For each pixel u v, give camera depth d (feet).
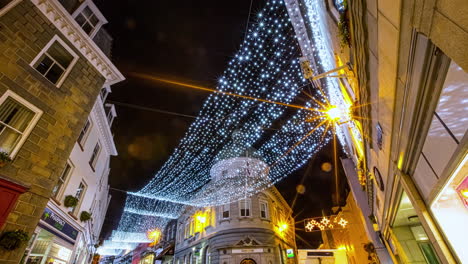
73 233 32.86
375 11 8.97
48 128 22.27
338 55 21.02
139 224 110.01
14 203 16.30
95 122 36.96
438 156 7.89
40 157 21.15
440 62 6.17
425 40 6.16
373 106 13.43
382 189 19.25
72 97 25.26
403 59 7.82
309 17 21.59
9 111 20.11
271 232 55.77
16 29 21.52
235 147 67.21
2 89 19.53
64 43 25.61
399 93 9.02
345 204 73.10
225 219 55.47
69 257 32.60
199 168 54.44
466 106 5.78
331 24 18.16
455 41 4.82
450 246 8.89
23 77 21.17
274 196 69.36
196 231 66.80
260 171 63.93
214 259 52.26
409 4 6.19
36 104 21.71
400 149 10.81
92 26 30.30
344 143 44.14
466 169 7.13
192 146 45.16
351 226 63.62
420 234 22.22
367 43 11.27
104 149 43.24
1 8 20.94
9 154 19.13
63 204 28.58
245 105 34.86
